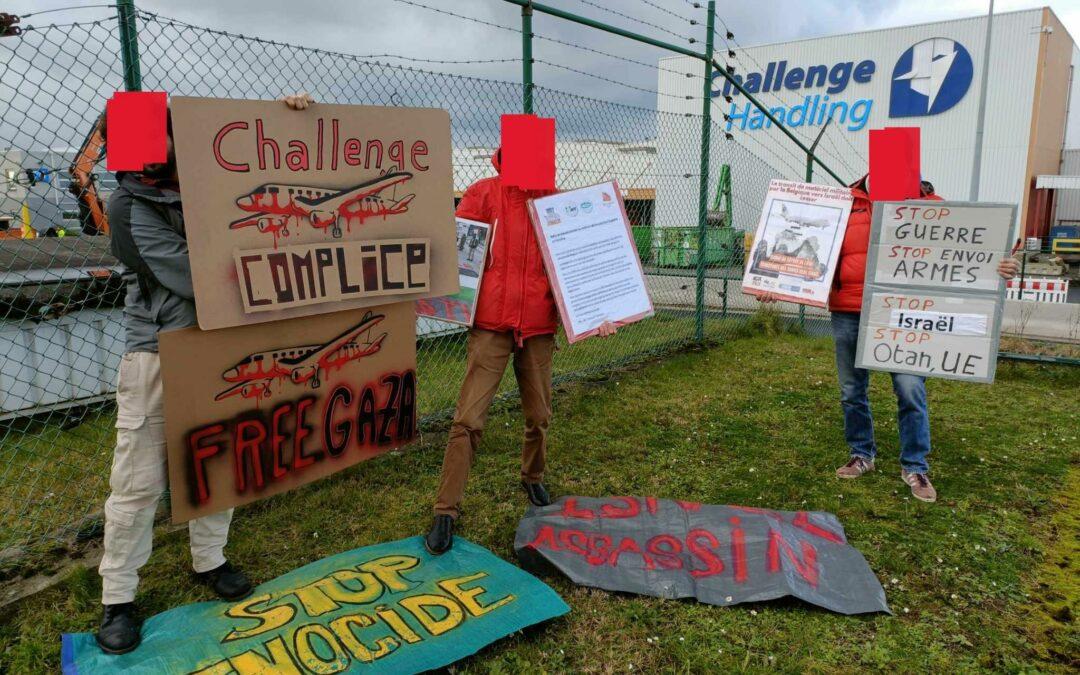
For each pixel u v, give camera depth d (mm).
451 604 2459
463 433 2861
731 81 6941
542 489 3324
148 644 2227
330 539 3021
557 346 3207
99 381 4676
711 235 8195
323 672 2115
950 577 2773
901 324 3566
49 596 2598
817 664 2256
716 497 3518
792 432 4520
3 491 3535
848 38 28078
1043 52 24844
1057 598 2646
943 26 26344
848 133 28641
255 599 2484
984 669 2246
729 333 7812
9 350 4246
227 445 2279
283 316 2295
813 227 3814
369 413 2666
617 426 4555
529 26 4406
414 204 2588
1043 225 29766
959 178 26969
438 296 2695
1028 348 7457
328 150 2342
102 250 4570
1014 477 3807
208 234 2100
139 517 2197
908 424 3580
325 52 3320
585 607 2547
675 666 2248
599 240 3068
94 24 2734
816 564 2803
